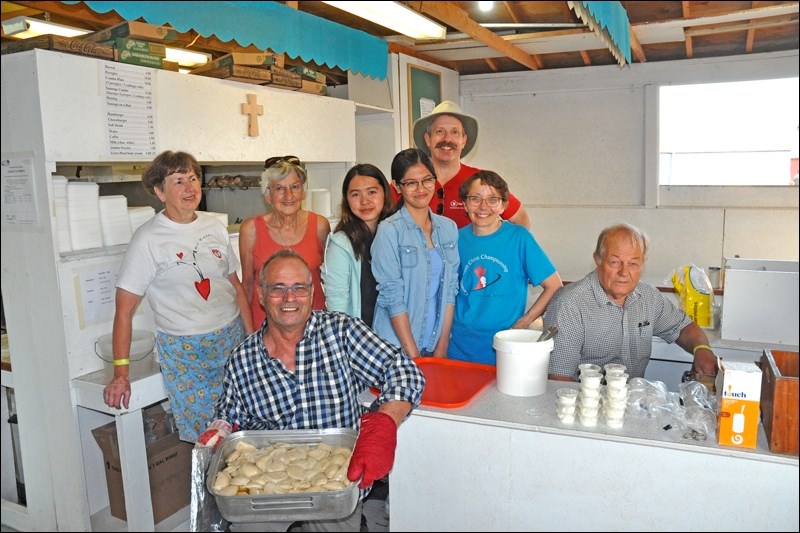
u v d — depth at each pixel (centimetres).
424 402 166
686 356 250
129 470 215
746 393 134
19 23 254
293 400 166
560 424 151
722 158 464
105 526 228
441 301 221
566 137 501
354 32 288
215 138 276
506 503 157
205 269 218
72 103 211
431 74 448
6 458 253
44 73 201
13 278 221
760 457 133
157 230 210
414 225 213
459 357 233
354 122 382
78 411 222
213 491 132
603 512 148
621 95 479
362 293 222
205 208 398
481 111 521
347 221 220
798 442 130
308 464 141
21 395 231
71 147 211
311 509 130
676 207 473
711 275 317
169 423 249
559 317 202
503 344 171
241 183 373
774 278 246
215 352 223
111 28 235
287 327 158
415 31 298
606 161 493
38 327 220
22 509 243
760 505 135
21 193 212
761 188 452
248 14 214
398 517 170
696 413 147
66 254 215
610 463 145
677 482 141
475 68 505
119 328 205
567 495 151
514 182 525
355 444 146
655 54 459
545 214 518
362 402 175
